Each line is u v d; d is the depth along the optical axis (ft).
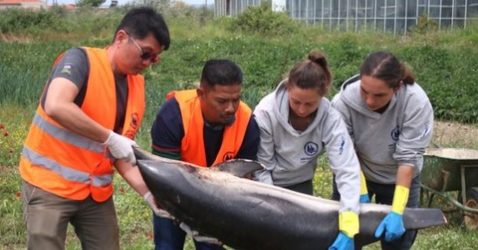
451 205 23.68
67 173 12.87
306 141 13.99
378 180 15.72
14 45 83.76
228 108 12.43
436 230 22.25
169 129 13.04
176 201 12.01
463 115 43.86
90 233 13.62
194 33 96.48
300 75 12.64
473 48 71.67
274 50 73.36
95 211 13.52
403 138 14.62
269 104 13.85
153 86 47.39
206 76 12.36
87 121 12.01
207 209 12.06
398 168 14.92
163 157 13.17
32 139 13.03
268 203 12.35
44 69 60.85
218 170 12.50
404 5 93.81
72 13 125.49
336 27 97.40
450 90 48.16
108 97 12.69
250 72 60.85
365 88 13.48
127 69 12.73
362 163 15.75
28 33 101.91
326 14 106.83
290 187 14.84
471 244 20.36
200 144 13.16
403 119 14.56
